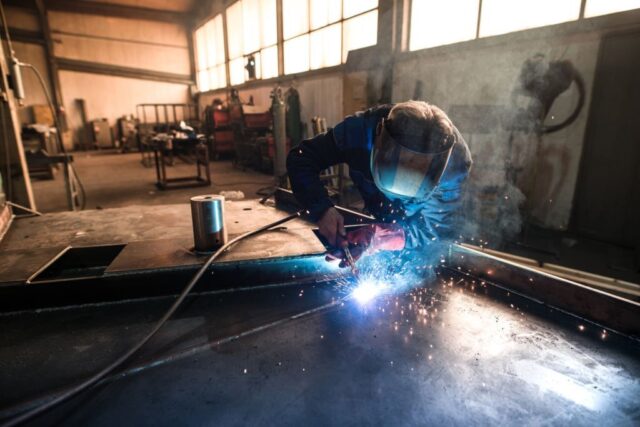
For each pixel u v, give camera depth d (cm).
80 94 1035
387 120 85
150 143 541
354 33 517
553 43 289
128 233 117
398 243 102
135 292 90
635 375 66
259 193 480
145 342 71
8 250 102
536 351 72
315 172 106
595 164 283
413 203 101
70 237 113
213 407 59
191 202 96
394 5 421
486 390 62
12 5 923
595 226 291
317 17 589
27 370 67
